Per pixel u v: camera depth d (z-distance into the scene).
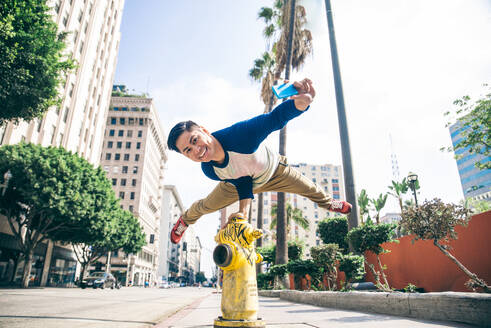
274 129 2.08
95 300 9.07
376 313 4.18
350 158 10.54
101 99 38.72
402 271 8.73
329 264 8.54
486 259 6.09
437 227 5.66
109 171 56.53
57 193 18.16
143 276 60.41
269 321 3.45
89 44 32.81
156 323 3.97
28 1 10.07
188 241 135.25
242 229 1.78
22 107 11.29
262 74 20.33
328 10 12.50
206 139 2.07
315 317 3.88
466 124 13.12
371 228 8.21
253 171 2.28
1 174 17.70
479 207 26.19
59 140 28.16
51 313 5.14
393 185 22.05
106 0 38.97
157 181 72.31
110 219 22.75
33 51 10.62
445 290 7.09
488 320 2.69
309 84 1.96
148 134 60.31
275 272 12.28
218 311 5.57
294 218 22.89
